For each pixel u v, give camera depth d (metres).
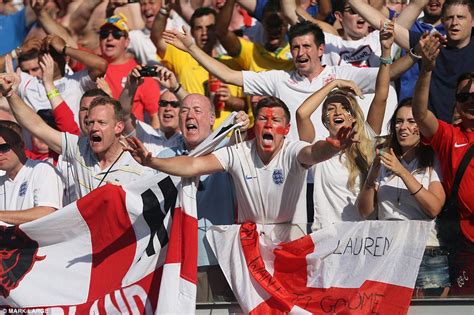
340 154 30.92
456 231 29.78
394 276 29.31
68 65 41.91
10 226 31.50
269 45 39.88
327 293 29.64
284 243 30.11
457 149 30.22
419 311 29.81
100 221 31.05
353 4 36.84
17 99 32.84
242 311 30.34
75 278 31.05
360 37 37.94
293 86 35.16
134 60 41.50
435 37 29.42
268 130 29.80
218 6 44.97
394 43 37.06
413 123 30.58
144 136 36.97
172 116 36.91
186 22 45.66
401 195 30.23
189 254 29.70
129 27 46.34
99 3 44.53
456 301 29.66
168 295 29.53
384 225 29.59
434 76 34.78
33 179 33.09
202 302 30.62
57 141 32.88
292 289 29.89
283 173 29.94
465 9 34.50
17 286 31.22
